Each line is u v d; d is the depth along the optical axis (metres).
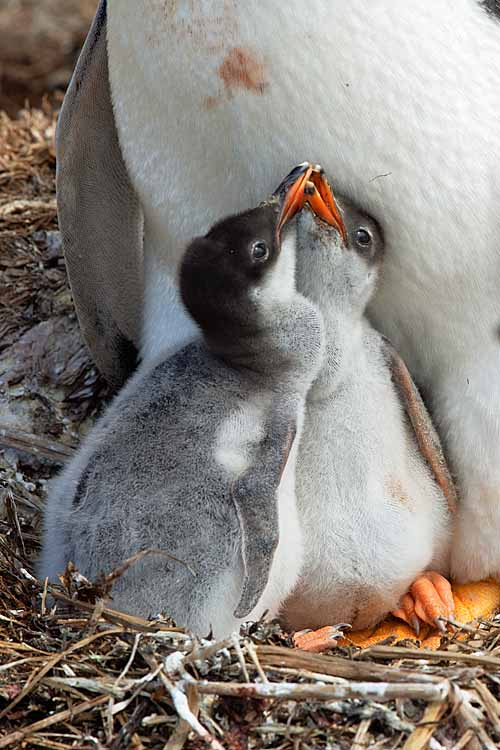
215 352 7.21
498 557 7.87
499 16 6.84
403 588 7.60
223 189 7.17
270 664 6.42
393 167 6.77
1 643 6.66
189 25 6.55
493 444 7.54
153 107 7.04
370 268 7.10
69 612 6.95
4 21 17.81
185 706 6.12
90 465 7.18
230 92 6.64
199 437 7.00
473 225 6.95
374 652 6.74
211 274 6.94
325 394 7.27
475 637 7.26
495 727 6.21
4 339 9.81
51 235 10.59
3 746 6.16
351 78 6.52
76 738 6.24
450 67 6.64
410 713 6.27
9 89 17.17
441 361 7.61
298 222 6.99
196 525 6.84
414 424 7.48
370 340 7.43
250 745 6.19
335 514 7.34
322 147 6.74
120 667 6.54
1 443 9.05
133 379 7.80
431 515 7.65
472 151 6.79
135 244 8.09
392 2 6.49
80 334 9.66
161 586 6.81
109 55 7.21
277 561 6.97
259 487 6.75
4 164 11.69
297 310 7.04
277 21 6.41
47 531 7.47
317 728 6.22
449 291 7.21
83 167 7.95
